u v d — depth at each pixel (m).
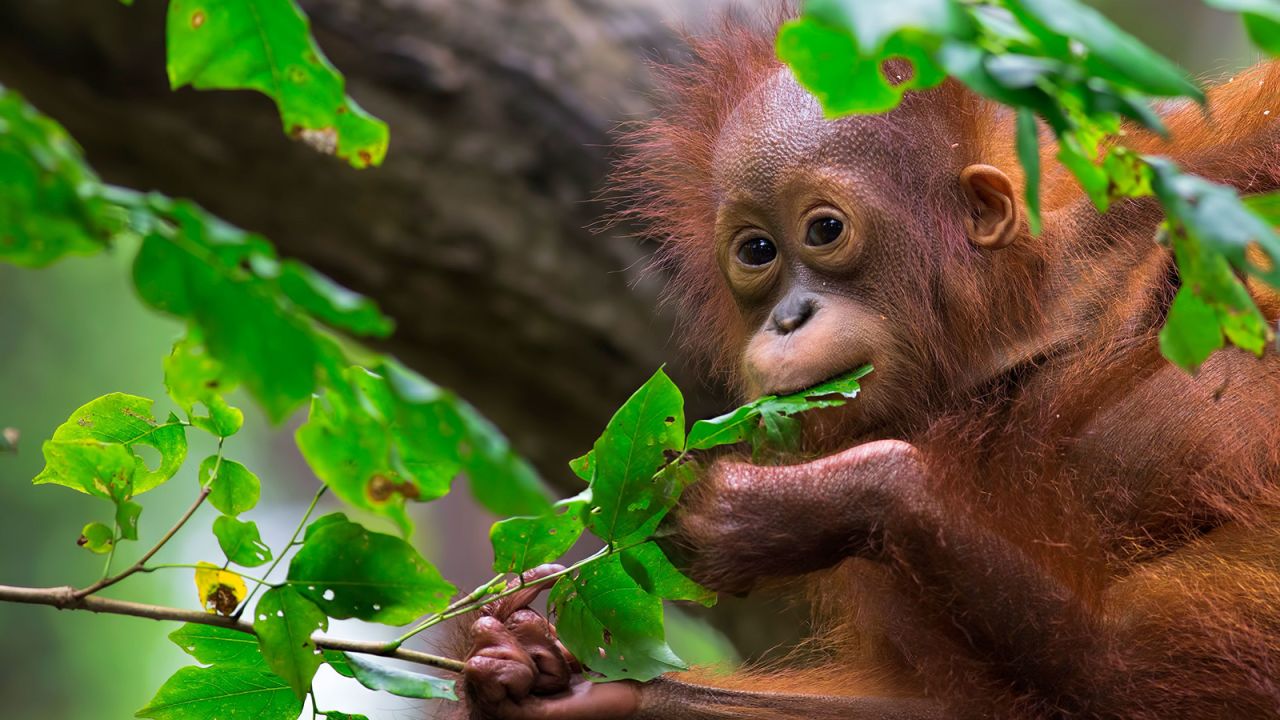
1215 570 4.68
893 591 4.50
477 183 8.36
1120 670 4.25
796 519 4.14
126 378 29.02
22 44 8.00
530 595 4.51
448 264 8.43
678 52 8.57
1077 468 4.95
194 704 3.54
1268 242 2.19
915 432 4.78
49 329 28.53
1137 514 4.95
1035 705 4.33
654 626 3.84
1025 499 4.48
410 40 8.24
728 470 4.25
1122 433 4.96
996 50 2.08
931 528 4.11
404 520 2.41
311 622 3.13
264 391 1.91
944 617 4.21
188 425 3.48
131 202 1.87
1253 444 4.97
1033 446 4.81
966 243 4.96
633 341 8.54
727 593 4.13
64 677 28.28
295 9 2.28
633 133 6.58
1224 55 16.62
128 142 8.37
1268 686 4.39
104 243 1.83
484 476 2.00
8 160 1.76
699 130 5.76
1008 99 1.98
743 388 5.53
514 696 4.17
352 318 1.91
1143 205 5.23
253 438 38.00
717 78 5.71
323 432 2.31
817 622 5.95
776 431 3.99
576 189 8.42
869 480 4.17
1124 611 4.48
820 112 4.90
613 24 8.67
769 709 4.66
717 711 4.59
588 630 3.81
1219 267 2.23
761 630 8.93
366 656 3.48
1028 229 5.00
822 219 4.82
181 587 29.95
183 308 1.89
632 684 4.46
